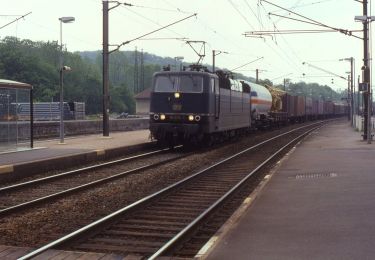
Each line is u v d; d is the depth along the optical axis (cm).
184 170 1903
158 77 2656
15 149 2166
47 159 1848
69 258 744
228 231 852
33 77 10294
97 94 11906
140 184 1560
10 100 2131
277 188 1339
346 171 1630
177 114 2609
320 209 1028
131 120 4694
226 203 1257
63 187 1509
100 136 3369
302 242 768
